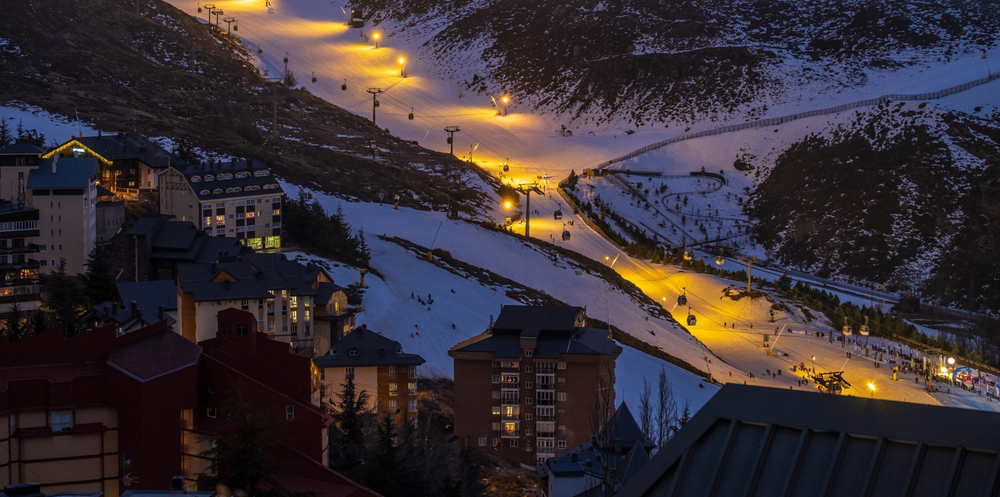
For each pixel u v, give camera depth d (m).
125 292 104.62
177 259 120.62
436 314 143.62
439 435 88.88
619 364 136.12
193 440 55.38
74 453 53.59
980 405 152.00
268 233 148.88
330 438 71.62
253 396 56.91
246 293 102.88
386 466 63.09
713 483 21.70
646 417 72.25
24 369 54.94
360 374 101.44
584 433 103.88
